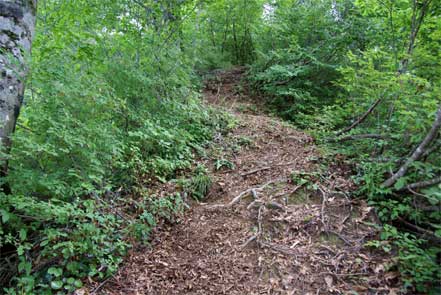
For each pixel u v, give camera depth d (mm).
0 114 2949
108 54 5129
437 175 3355
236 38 10812
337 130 5711
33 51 4465
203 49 8984
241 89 8656
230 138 5512
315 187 3918
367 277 2820
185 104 5781
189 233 3508
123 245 3189
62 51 4371
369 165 3891
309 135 5520
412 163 3262
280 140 5469
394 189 3561
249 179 4383
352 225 3404
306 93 7332
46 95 3289
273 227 3467
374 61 5684
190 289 2836
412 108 3715
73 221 2998
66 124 3191
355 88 4598
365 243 3182
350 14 7836
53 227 3137
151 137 4609
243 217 3654
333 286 2773
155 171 4281
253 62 9609
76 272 2865
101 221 3076
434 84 3762
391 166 3678
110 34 5367
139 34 5746
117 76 4844
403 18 4926
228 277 2938
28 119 3348
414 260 2865
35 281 2818
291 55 8031
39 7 5496
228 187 4262
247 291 2785
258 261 3080
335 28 7695
